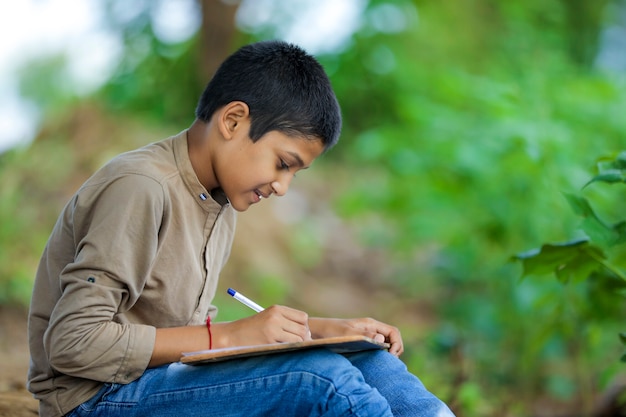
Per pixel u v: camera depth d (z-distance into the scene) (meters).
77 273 2.20
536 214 5.57
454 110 6.50
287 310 2.31
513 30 7.03
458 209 6.25
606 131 5.71
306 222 8.63
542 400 5.38
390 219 8.85
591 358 5.18
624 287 3.54
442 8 11.00
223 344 2.26
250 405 2.20
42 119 7.95
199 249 2.46
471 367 4.89
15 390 3.49
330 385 2.14
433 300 7.66
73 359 2.15
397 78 10.20
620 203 5.14
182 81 9.29
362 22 10.74
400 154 6.57
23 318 5.17
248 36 9.67
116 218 2.23
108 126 7.93
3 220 6.38
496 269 6.07
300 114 2.41
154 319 2.40
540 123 5.32
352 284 8.04
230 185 2.44
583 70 7.73
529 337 5.41
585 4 10.07
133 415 2.24
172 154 2.43
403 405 2.34
